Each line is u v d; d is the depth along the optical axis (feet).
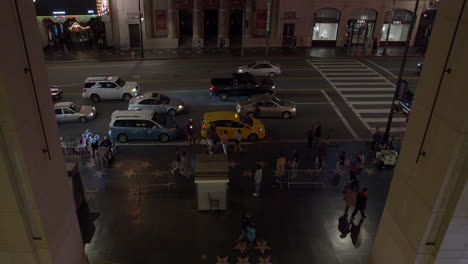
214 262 41.60
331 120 79.66
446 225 27.07
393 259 33.47
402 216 31.76
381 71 114.62
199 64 120.06
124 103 87.40
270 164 62.03
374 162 63.21
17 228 27.04
